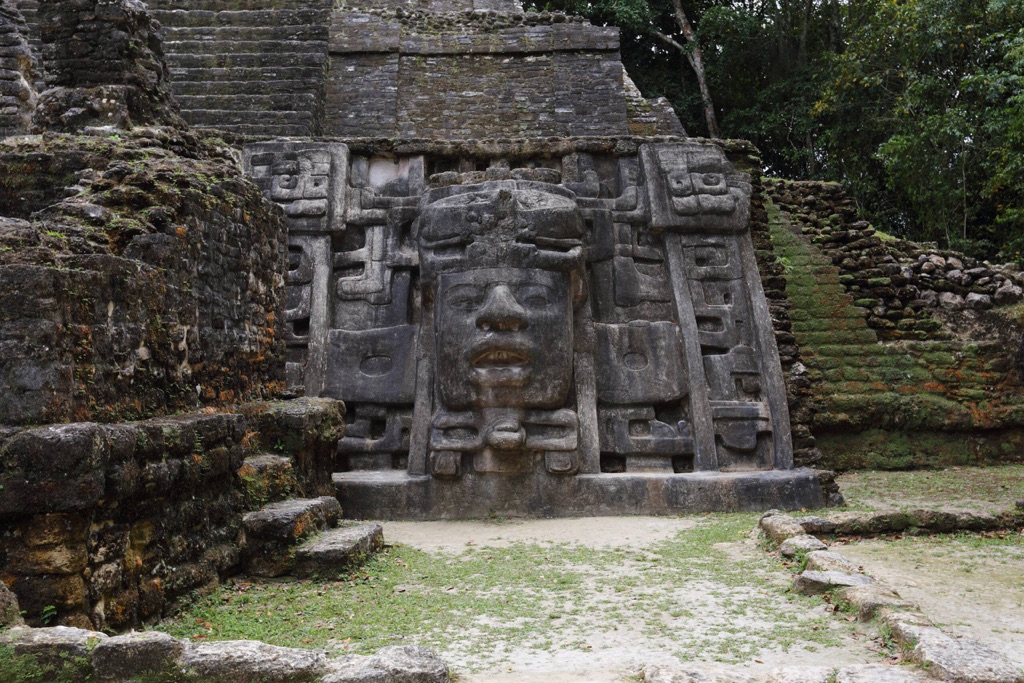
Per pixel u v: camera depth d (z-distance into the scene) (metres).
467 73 14.52
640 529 7.97
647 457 9.41
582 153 10.77
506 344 8.80
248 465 6.59
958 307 12.56
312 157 10.60
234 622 4.91
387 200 10.59
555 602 5.41
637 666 4.09
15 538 4.04
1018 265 14.51
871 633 4.60
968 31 16.92
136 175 6.47
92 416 4.71
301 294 10.13
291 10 14.74
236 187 7.52
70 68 9.34
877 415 11.59
